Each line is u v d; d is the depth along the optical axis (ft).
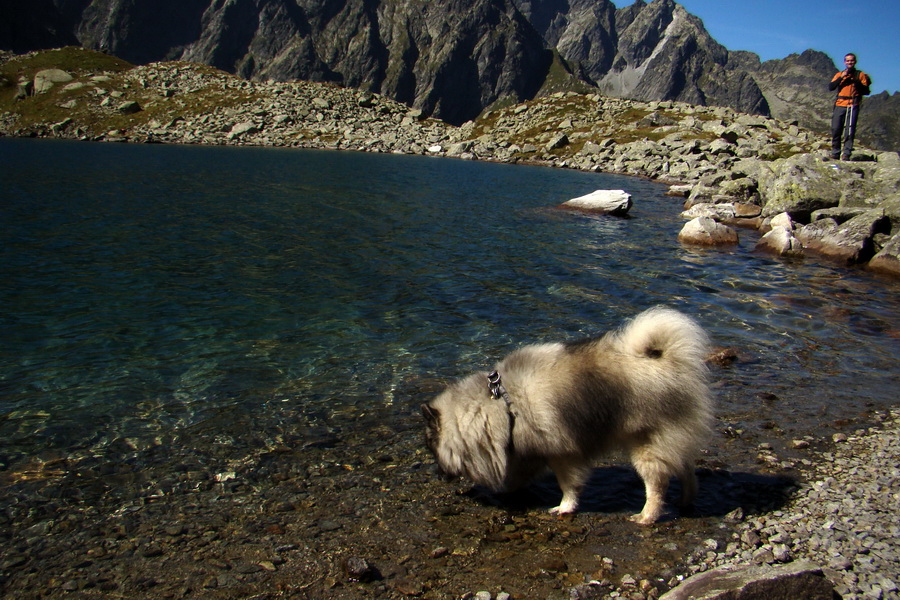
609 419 7.93
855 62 40.09
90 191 40.16
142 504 8.51
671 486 9.46
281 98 131.03
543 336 16.11
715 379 13.73
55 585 6.86
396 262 24.06
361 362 14.05
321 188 48.21
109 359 13.62
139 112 121.39
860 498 8.93
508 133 119.65
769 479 9.52
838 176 37.09
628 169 83.10
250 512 8.38
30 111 120.98
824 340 16.76
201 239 26.63
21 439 10.16
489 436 8.20
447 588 6.88
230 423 10.99
